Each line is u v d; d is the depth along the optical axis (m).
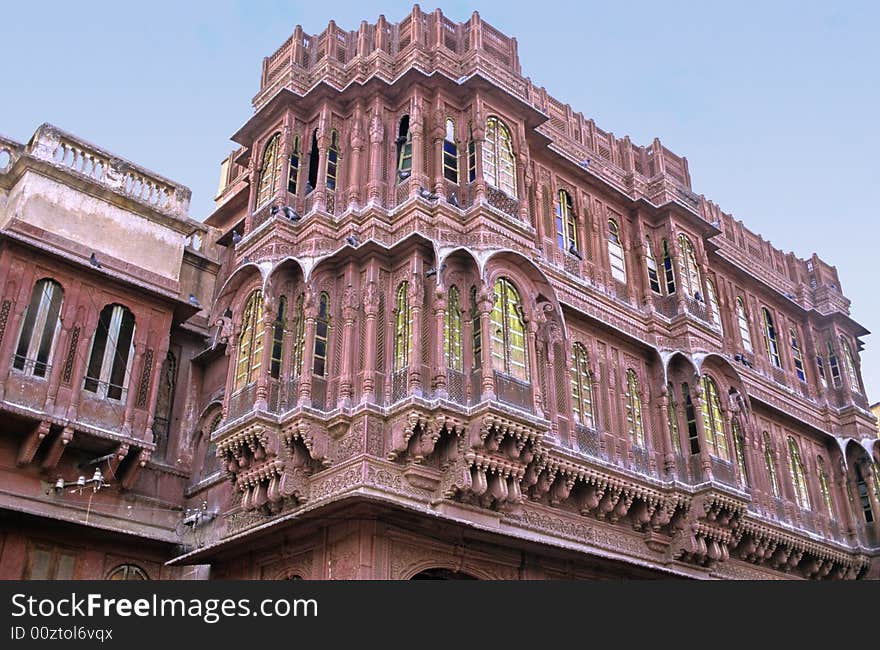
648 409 22.12
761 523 23.64
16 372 19.03
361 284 18.58
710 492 21.12
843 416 29.77
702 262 25.28
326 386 17.86
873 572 27.38
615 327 21.80
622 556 19.36
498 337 18.23
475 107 20.48
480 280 18.14
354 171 19.89
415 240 18.30
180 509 21.69
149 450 20.44
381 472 16.52
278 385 18.06
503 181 20.45
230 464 18.05
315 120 21.02
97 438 19.69
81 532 19.27
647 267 24.19
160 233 22.62
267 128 21.86
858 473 28.97
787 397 28.06
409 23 21.38
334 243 19.30
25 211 20.28
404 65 20.84
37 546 18.77
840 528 27.56
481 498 17.16
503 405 16.97
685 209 24.94
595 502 19.56
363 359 17.75
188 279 24.31
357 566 15.53
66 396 19.58
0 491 18.61
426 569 16.47
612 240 24.16
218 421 22.42
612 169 24.97
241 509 18.80
